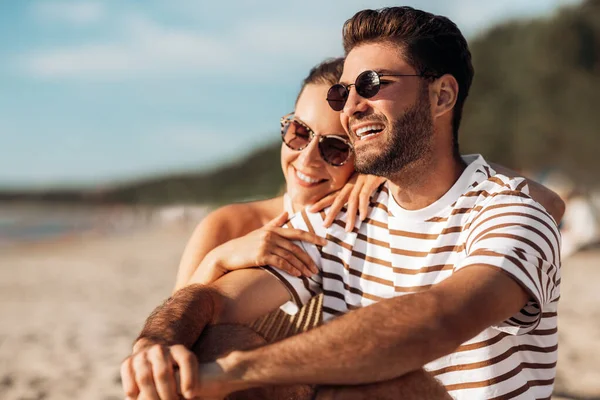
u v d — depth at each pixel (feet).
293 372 5.79
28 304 34.22
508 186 6.97
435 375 6.86
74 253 77.92
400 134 7.25
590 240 31.83
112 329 25.41
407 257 7.29
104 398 15.33
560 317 24.71
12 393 15.98
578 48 105.70
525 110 107.04
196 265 9.05
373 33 7.49
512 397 6.73
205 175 328.49
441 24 7.48
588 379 15.69
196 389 5.91
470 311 5.74
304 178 9.09
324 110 8.86
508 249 6.16
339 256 7.73
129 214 223.30
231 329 6.68
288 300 7.62
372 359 5.69
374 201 7.73
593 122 102.78
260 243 7.59
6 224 172.76
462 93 7.66
